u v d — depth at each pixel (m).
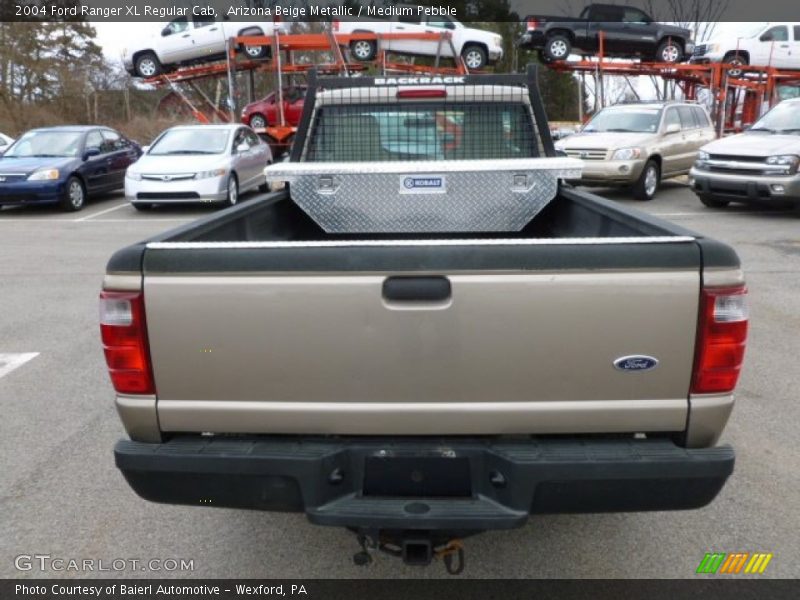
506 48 37.94
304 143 4.68
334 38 21.38
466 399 2.36
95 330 6.43
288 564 3.11
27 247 10.40
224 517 3.46
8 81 37.56
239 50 21.33
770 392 4.86
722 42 23.45
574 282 2.26
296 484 2.38
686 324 2.28
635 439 2.43
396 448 2.42
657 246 2.25
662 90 31.66
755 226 11.05
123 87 41.06
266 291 2.30
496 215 4.27
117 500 3.60
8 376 5.31
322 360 2.34
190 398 2.40
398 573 3.04
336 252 2.28
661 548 3.18
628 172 13.54
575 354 2.30
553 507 2.36
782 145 11.43
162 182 13.12
